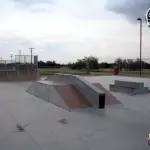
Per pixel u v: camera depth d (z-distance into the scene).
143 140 4.02
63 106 6.65
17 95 9.16
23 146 3.68
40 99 8.20
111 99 7.55
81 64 37.75
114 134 4.34
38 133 4.34
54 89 7.51
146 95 9.62
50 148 3.61
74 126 4.83
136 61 30.84
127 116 5.78
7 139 4.00
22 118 5.45
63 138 4.08
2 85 13.20
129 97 9.05
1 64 17.88
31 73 17.45
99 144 3.81
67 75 8.62
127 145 3.78
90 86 7.11
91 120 5.35
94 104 6.82
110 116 5.76
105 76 22.02
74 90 7.68
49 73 25.19
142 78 19.12
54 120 5.30
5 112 6.08
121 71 30.25
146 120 5.41
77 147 3.66
